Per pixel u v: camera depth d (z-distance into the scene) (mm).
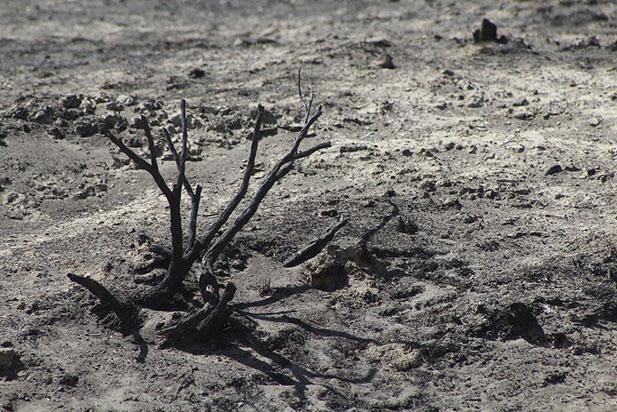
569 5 25750
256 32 25781
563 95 18797
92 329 11117
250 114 17578
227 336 11062
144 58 22750
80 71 21391
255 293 11914
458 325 11406
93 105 17688
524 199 14445
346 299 11836
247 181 12273
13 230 13609
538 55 21641
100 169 15602
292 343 10992
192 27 26922
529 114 17719
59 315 11250
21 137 16453
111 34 26109
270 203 14258
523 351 11094
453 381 10633
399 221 13406
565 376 10711
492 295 11938
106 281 11859
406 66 20922
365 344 11094
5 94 19078
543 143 16453
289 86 19656
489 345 11164
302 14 28062
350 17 26984
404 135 16984
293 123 17344
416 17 26359
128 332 11094
